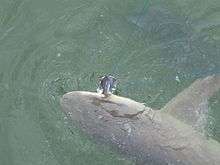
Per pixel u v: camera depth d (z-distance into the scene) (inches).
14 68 241.6
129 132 199.5
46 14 251.8
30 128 228.8
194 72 231.9
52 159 222.4
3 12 255.6
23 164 222.5
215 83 208.5
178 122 201.5
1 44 247.8
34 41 246.2
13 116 231.8
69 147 222.2
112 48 239.9
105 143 204.8
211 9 245.3
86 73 236.5
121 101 198.5
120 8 248.8
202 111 204.4
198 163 197.2
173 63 234.5
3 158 223.6
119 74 234.5
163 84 231.3
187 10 245.4
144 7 246.8
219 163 196.9
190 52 235.8
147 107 202.1
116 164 208.8
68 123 224.5
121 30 243.1
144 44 238.8
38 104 233.5
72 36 244.8
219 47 236.2
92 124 201.5
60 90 234.7
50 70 239.5
